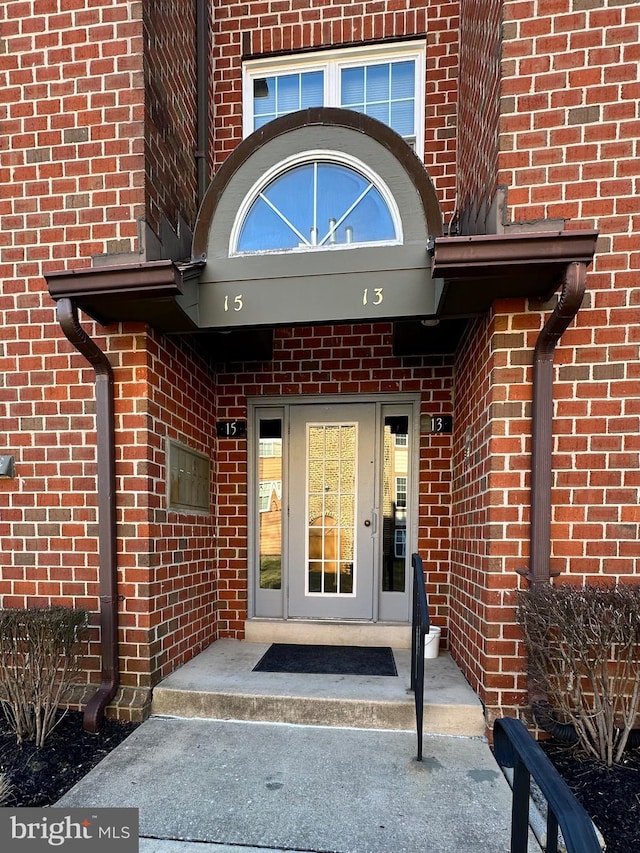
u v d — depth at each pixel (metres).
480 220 3.12
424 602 2.57
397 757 2.54
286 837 2.00
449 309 2.90
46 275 2.73
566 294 2.35
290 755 2.56
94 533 3.13
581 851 0.93
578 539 2.69
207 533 4.04
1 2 3.19
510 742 1.33
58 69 3.15
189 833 2.03
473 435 3.24
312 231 3.08
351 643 4.00
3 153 3.22
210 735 2.77
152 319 3.04
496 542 2.74
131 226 3.08
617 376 2.68
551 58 2.69
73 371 3.18
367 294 2.95
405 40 4.12
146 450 3.05
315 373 4.22
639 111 2.64
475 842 1.97
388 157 2.98
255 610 4.27
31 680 2.72
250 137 3.10
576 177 2.69
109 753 2.59
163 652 3.21
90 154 3.12
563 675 2.56
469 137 3.55
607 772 2.33
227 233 3.10
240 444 4.28
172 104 3.55
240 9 4.32
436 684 3.10
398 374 4.11
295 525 4.27
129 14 3.07
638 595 2.39
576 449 2.70
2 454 3.22
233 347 3.94
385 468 4.23
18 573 3.19
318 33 4.23
